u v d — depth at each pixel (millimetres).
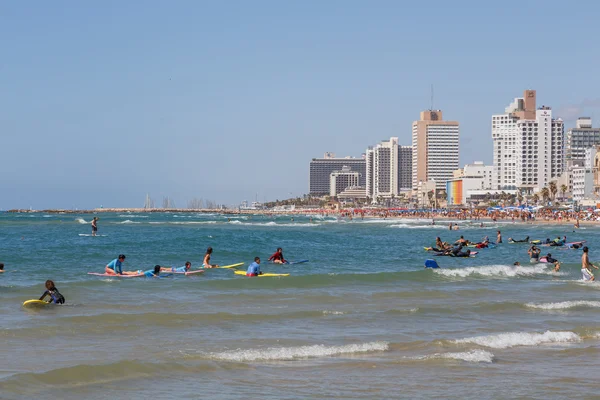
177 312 29234
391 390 18531
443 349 23281
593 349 23625
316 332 25781
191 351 22328
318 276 42406
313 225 184000
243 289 37406
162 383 18812
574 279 45688
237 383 19016
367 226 174250
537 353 22969
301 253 70062
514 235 122438
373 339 24781
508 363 21578
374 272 48094
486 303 33188
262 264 54594
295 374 20000
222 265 52250
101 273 43938
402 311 30500
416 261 60719
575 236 118125
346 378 19625
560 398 17922
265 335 25047
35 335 24109
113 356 21453
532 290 39219
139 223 198000
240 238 96875
